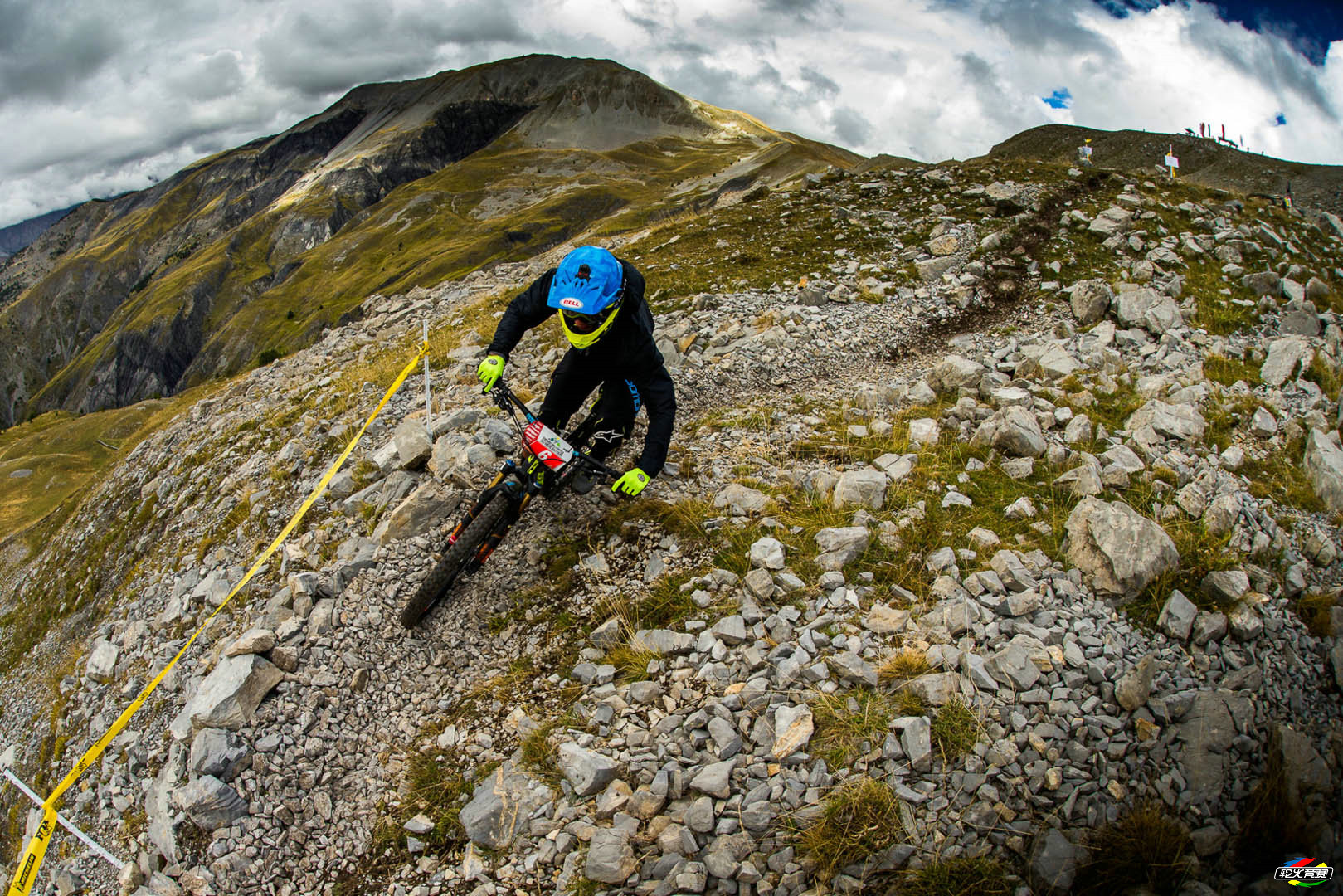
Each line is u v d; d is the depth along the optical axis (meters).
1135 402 7.69
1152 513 5.95
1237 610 5.03
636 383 5.70
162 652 7.51
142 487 13.59
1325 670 4.88
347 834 4.75
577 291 5.07
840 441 7.38
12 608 14.23
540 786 4.52
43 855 6.01
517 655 5.64
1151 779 4.12
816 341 10.21
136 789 6.09
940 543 5.77
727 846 3.91
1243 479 6.51
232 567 8.00
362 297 174.75
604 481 5.89
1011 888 3.66
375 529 7.05
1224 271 11.49
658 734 4.59
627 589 5.79
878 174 18.34
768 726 4.45
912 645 4.84
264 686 5.50
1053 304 11.03
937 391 8.51
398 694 5.62
